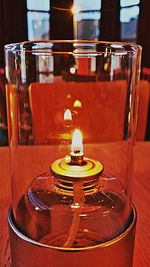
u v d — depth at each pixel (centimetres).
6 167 30
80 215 15
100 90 30
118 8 184
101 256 14
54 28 191
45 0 187
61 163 16
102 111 33
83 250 14
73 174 15
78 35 193
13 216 16
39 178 18
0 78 77
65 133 24
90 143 34
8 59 17
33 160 27
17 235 15
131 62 18
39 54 18
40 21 190
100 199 15
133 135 20
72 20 191
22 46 17
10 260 17
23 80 19
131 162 21
